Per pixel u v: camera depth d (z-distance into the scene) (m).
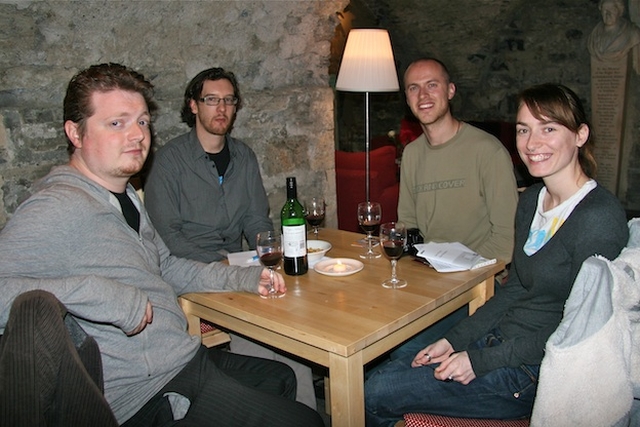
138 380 1.42
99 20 2.26
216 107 2.25
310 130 3.16
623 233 1.40
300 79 3.15
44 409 1.07
